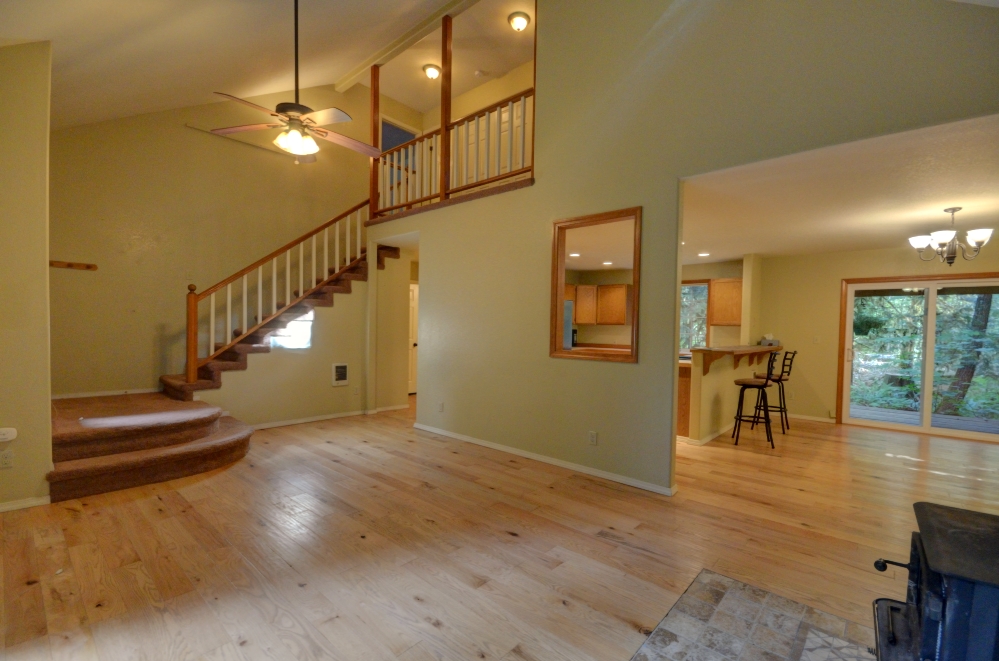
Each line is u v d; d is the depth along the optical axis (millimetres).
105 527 2656
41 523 2691
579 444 3768
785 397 6375
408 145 5445
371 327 6027
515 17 5051
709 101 3037
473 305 4570
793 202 3664
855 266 5871
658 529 2744
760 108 2818
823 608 1991
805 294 6215
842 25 2523
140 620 1840
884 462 4184
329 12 3795
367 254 6008
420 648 1715
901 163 2781
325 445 4480
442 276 4883
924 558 1466
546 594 2070
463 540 2570
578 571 2268
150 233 4918
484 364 4477
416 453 4230
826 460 4234
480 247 4496
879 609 1781
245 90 5207
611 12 3545
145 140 4875
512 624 1861
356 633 1789
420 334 5129
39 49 2855
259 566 2268
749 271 6203
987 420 5141
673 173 3211
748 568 2316
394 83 6711
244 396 4988
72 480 3037
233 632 1782
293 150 3279
